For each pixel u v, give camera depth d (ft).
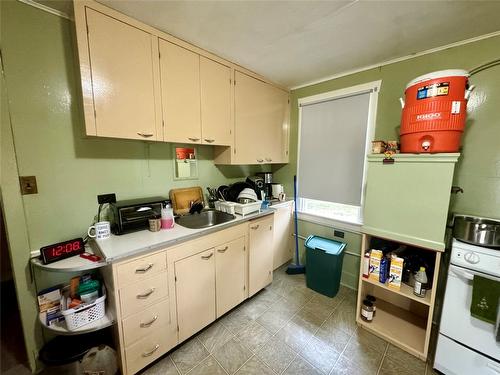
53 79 4.50
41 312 4.32
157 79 5.01
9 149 4.15
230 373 4.67
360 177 7.36
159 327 4.65
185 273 5.00
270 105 8.17
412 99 4.72
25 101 4.25
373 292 7.15
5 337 5.60
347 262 7.94
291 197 9.53
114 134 4.47
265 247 7.31
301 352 5.19
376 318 6.15
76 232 5.04
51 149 4.59
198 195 7.29
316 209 8.95
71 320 3.89
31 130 4.34
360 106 7.13
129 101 4.62
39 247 4.60
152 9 4.28
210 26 4.85
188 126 5.69
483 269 3.97
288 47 5.74
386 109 6.59
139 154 5.93
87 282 4.33
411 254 5.88
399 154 4.93
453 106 4.29
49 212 4.67
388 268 5.62
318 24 4.74
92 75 4.12
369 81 6.87
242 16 4.50
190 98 5.67
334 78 7.67
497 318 3.77
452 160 4.31
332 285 7.19
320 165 8.41
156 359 4.87
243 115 7.17
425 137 4.56
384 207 5.29
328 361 4.97
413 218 4.88
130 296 4.16
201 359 4.99
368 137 7.04
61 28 4.51
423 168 4.66
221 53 6.10
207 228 5.44
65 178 4.81
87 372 4.17
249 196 7.06
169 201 5.93
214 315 5.79
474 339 4.13
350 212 7.90
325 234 8.51
